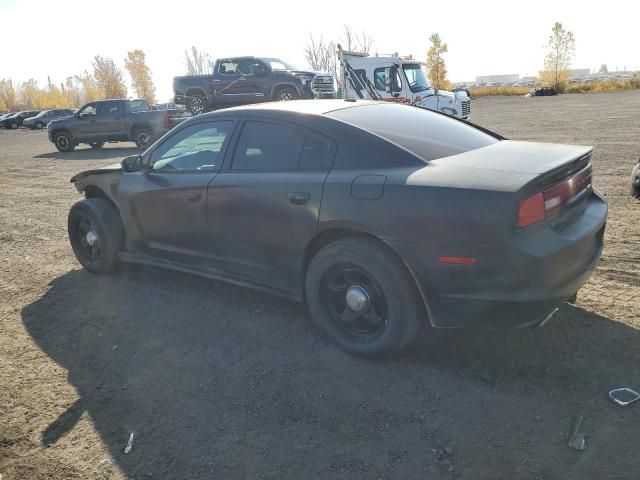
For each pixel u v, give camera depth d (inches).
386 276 121.4
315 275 133.9
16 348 149.7
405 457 98.8
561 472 92.3
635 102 1075.3
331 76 745.0
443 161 125.1
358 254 124.3
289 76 737.0
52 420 116.6
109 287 187.5
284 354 136.7
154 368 134.9
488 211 107.5
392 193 118.5
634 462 93.3
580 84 2059.5
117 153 693.9
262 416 113.4
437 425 106.6
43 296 185.6
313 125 139.0
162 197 166.7
